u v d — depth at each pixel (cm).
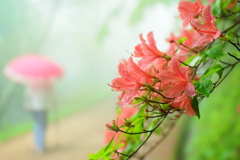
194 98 124
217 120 480
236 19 185
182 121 723
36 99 743
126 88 129
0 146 908
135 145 174
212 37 129
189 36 184
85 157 744
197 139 499
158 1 584
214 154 416
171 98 125
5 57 1436
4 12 1422
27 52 1487
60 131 1034
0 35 1434
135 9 605
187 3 155
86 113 1398
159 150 688
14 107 1416
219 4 177
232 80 500
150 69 145
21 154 802
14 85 1286
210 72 121
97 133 963
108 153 135
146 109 130
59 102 1820
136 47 142
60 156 754
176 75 122
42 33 1502
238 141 408
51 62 739
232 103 487
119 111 182
